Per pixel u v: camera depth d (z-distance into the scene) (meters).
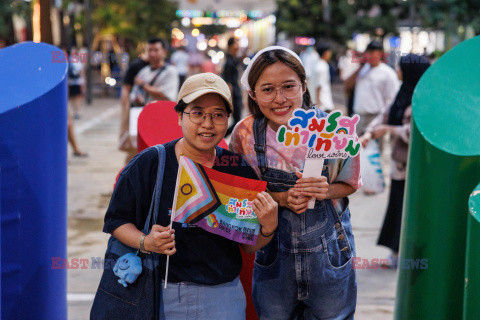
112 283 2.20
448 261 2.62
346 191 2.38
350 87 7.04
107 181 7.91
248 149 2.40
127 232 2.16
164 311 2.21
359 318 3.75
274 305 2.47
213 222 2.20
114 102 21.72
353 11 19.97
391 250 4.95
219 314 2.22
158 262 2.19
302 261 2.39
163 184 2.21
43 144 2.68
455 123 2.66
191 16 42.75
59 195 2.87
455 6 14.65
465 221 2.57
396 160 4.53
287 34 24.70
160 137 3.01
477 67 2.82
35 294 2.72
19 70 2.83
